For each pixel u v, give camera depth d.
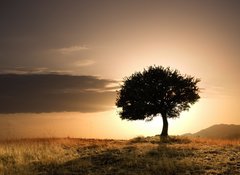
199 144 32.59
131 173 20.69
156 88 51.34
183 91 51.88
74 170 22.28
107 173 21.14
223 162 22.14
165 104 51.53
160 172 20.58
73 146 31.59
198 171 20.36
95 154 26.86
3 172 21.77
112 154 26.14
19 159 25.02
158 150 27.56
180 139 38.59
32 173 21.69
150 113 51.94
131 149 28.36
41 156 26.12
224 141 34.09
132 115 52.06
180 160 23.11
